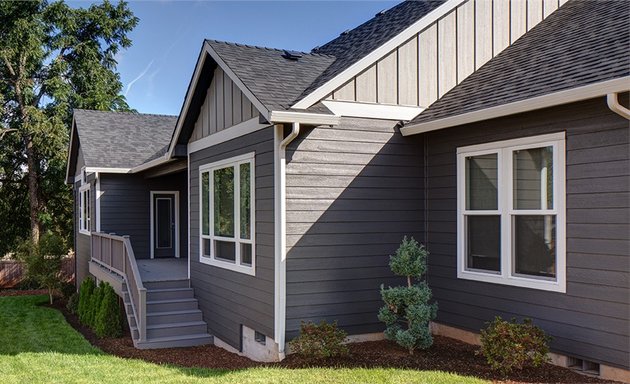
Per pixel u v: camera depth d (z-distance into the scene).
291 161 6.90
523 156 6.31
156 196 15.68
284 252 6.81
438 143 7.58
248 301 7.76
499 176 6.59
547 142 5.95
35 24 22.14
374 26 9.55
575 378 5.40
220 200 8.91
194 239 10.09
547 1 9.10
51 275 15.45
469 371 5.71
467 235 7.14
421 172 7.78
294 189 6.91
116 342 9.14
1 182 23.22
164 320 9.25
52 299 15.80
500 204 6.57
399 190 7.60
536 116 6.09
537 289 6.08
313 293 6.98
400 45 7.57
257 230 7.50
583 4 8.75
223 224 8.78
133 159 15.36
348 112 7.20
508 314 6.46
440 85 7.89
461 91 7.57
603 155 5.36
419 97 7.71
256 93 6.81
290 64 8.21
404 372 5.71
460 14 8.09
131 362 7.38
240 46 8.53
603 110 5.36
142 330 8.69
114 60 26.16
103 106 24.22
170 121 19.00
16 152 22.92
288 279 6.84
